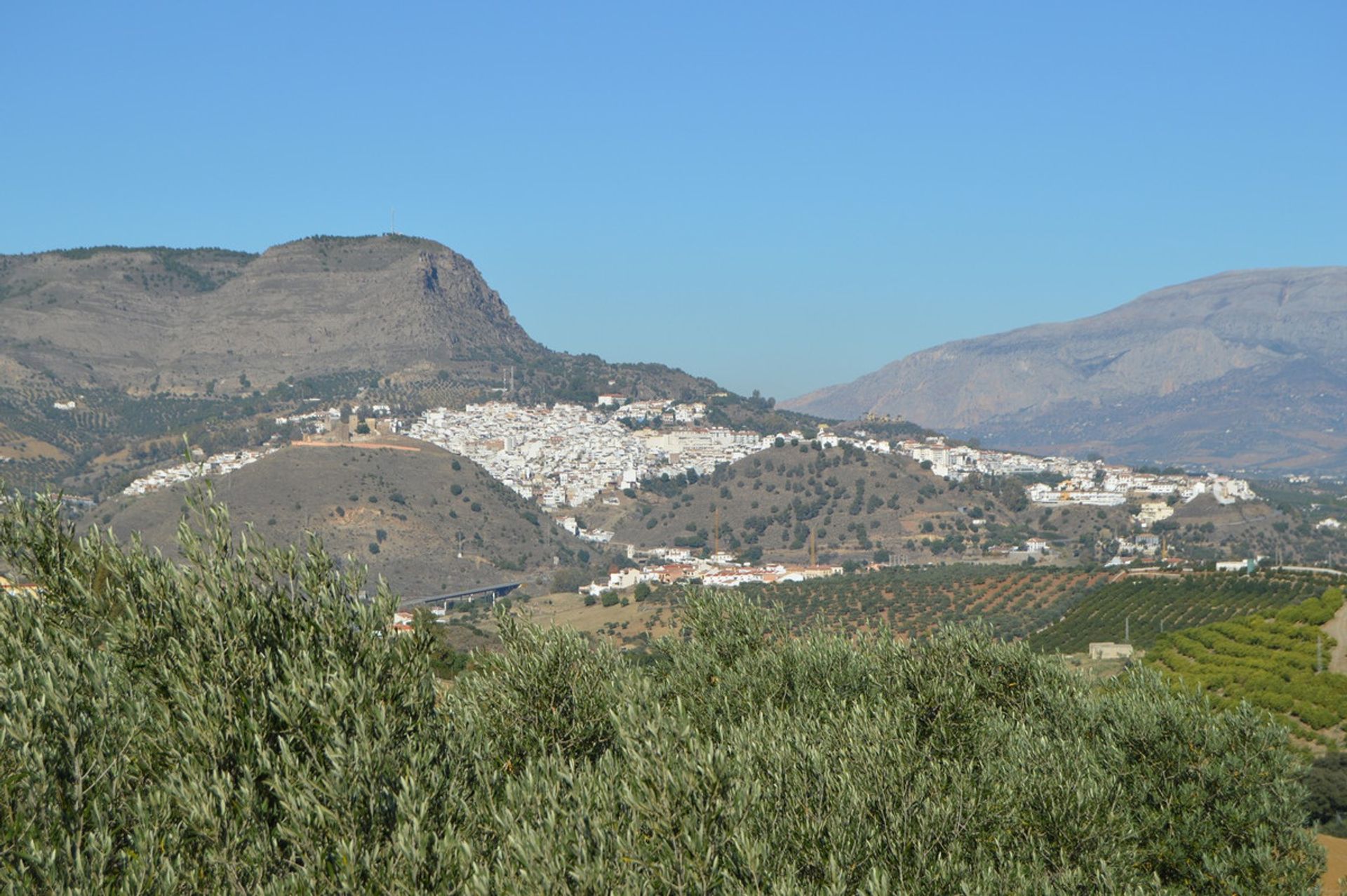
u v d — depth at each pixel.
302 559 14.95
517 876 12.30
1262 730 20.69
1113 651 74.31
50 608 14.43
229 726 12.82
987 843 16.41
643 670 20.47
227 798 12.09
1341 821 38.53
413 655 14.64
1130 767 21.02
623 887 12.04
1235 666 65.88
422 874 11.88
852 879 14.16
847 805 15.05
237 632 13.60
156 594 13.88
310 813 12.01
